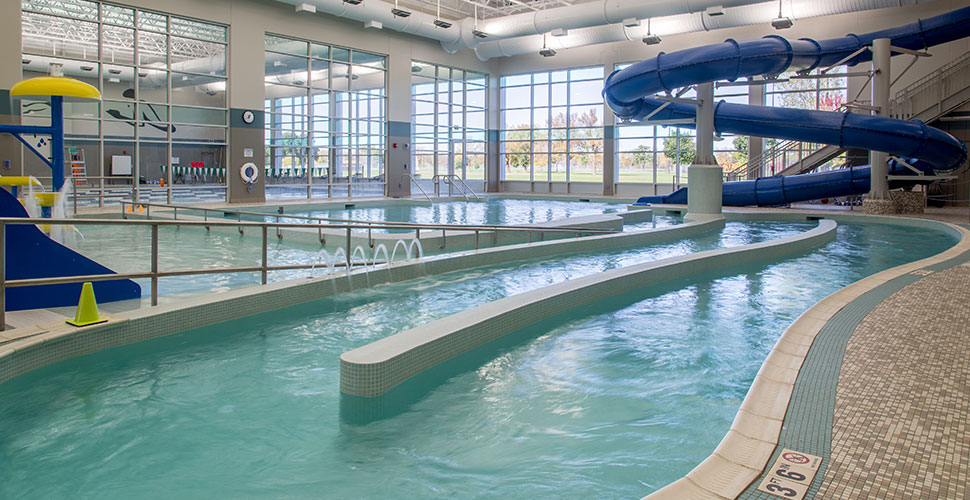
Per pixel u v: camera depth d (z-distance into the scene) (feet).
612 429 12.63
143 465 11.00
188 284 25.62
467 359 17.04
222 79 63.36
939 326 16.25
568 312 22.24
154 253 18.52
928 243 41.14
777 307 23.35
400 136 82.02
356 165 78.23
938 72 63.87
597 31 76.23
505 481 10.49
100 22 54.03
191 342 17.90
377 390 13.94
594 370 16.29
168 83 59.26
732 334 19.72
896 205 56.29
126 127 56.70
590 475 10.67
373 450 11.69
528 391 14.79
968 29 52.70
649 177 87.76
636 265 27.76
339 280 24.26
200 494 10.05
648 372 16.15
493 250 32.37
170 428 12.50
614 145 88.89
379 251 34.47
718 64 45.83
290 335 18.93
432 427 12.73
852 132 50.57
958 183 65.16
